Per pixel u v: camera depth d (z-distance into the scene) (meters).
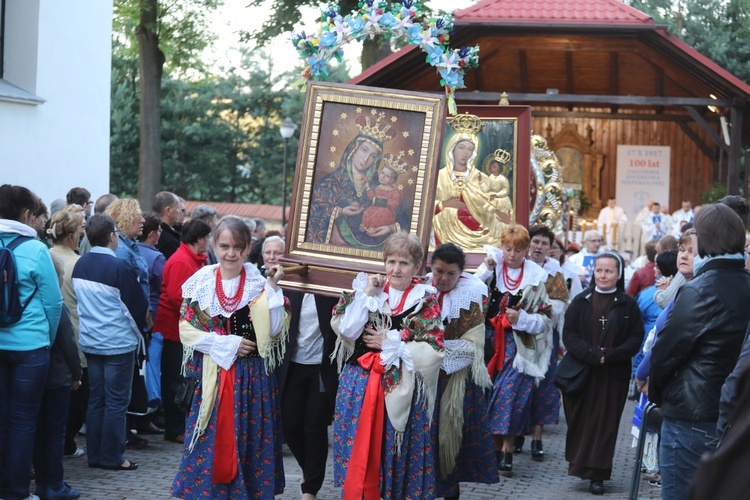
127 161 41.44
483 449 6.27
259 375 5.62
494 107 9.10
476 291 6.11
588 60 22.75
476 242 9.08
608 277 7.56
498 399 7.99
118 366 7.43
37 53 13.07
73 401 7.94
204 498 5.48
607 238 25.80
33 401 6.18
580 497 7.31
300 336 6.50
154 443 8.69
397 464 5.41
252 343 5.55
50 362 6.42
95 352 7.34
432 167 5.88
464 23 19.05
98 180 14.46
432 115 5.93
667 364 4.63
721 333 4.53
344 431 5.46
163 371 8.66
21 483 6.21
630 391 12.97
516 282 8.09
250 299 5.57
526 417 8.04
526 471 8.23
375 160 5.93
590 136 28.67
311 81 6.06
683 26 24.70
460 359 5.95
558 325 8.77
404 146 5.93
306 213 5.91
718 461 1.86
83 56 14.03
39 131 13.20
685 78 21.20
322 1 23.67
